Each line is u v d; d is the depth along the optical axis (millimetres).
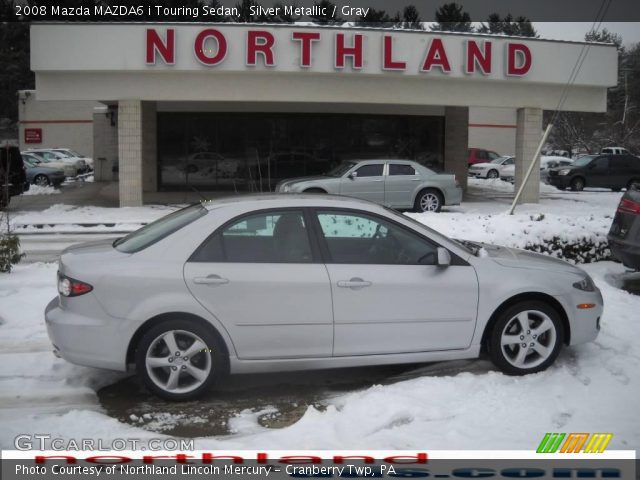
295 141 26797
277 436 4770
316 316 5480
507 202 24125
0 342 6746
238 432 4941
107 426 4926
